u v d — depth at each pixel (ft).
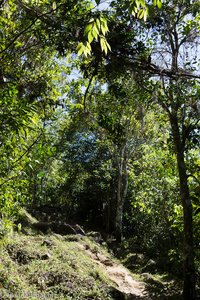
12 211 21.47
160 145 52.60
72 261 40.93
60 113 46.24
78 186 101.65
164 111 40.27
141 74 16.70
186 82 27.32
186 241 36.88
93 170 97.50
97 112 30.91
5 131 13.91
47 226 63.57
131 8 10.05
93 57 16.53
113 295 35.55
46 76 25.05
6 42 18.24
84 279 35.73
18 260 37.37
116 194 94.94
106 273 47.60
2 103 13.24
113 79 18.79
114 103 30.32
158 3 9.89
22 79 22.02
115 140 29.84
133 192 84.28
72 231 66.44
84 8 15.79
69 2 14.42
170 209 53.47
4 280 28.48
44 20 14.65
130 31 16.12
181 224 42.01
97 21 9.80
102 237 80.59
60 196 103.19
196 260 41.16
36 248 42.39
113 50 15.11
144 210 63.82
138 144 77.66
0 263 31.65
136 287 46.50
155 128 68.13
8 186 17.13
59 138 62.64
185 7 36.22
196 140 34.60
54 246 45.68
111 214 96.22
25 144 16.01
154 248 66.90
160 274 54.80
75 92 33.35
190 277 36.11
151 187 57.82
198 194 23.81
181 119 37.09
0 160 16.01
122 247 73.56
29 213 76.18
